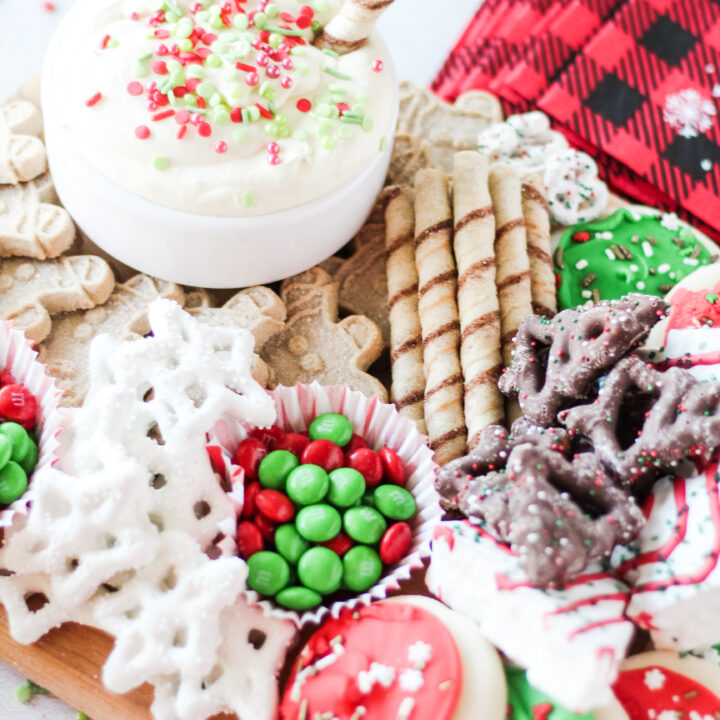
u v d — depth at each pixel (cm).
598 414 46
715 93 58
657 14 59
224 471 48
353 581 46
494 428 47
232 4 50
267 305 51
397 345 51
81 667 47
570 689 43
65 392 50
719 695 46
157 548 45
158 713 45
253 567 46
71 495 44
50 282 51
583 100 58
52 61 50
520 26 60
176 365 47
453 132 57
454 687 44
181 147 48
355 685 44
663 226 56
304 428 51
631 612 45
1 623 47
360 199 51
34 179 53
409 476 50
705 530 44
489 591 45
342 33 50
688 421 45
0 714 48
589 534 44
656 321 47
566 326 48
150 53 49
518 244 52
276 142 48
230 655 45
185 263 50
